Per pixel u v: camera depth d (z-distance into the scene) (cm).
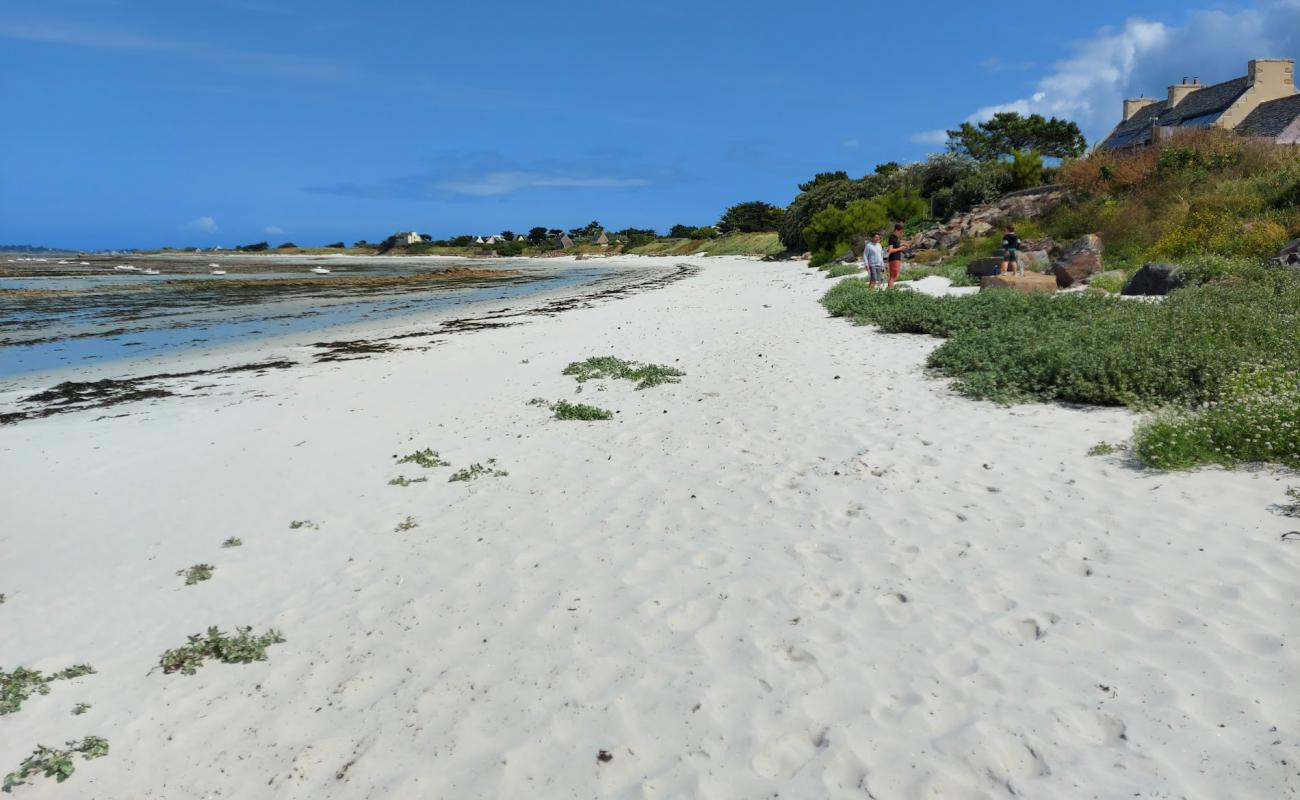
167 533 705
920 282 2231
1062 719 366
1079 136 6138
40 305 3144
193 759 400
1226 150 2445
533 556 608
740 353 1409
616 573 567
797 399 1032
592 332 1895
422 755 387
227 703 446
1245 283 1453
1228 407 720
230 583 600
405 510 729
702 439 886
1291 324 988
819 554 568
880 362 1227
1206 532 537
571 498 730
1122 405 884
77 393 1393
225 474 868
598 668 448
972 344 1162
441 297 3509
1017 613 463
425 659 475
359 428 1043
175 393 1357
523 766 371
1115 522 570
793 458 790
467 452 904
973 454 754
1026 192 3161
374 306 3064
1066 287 1950
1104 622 443
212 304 3194
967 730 364
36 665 495
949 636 446
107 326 2433
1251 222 1925
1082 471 680
